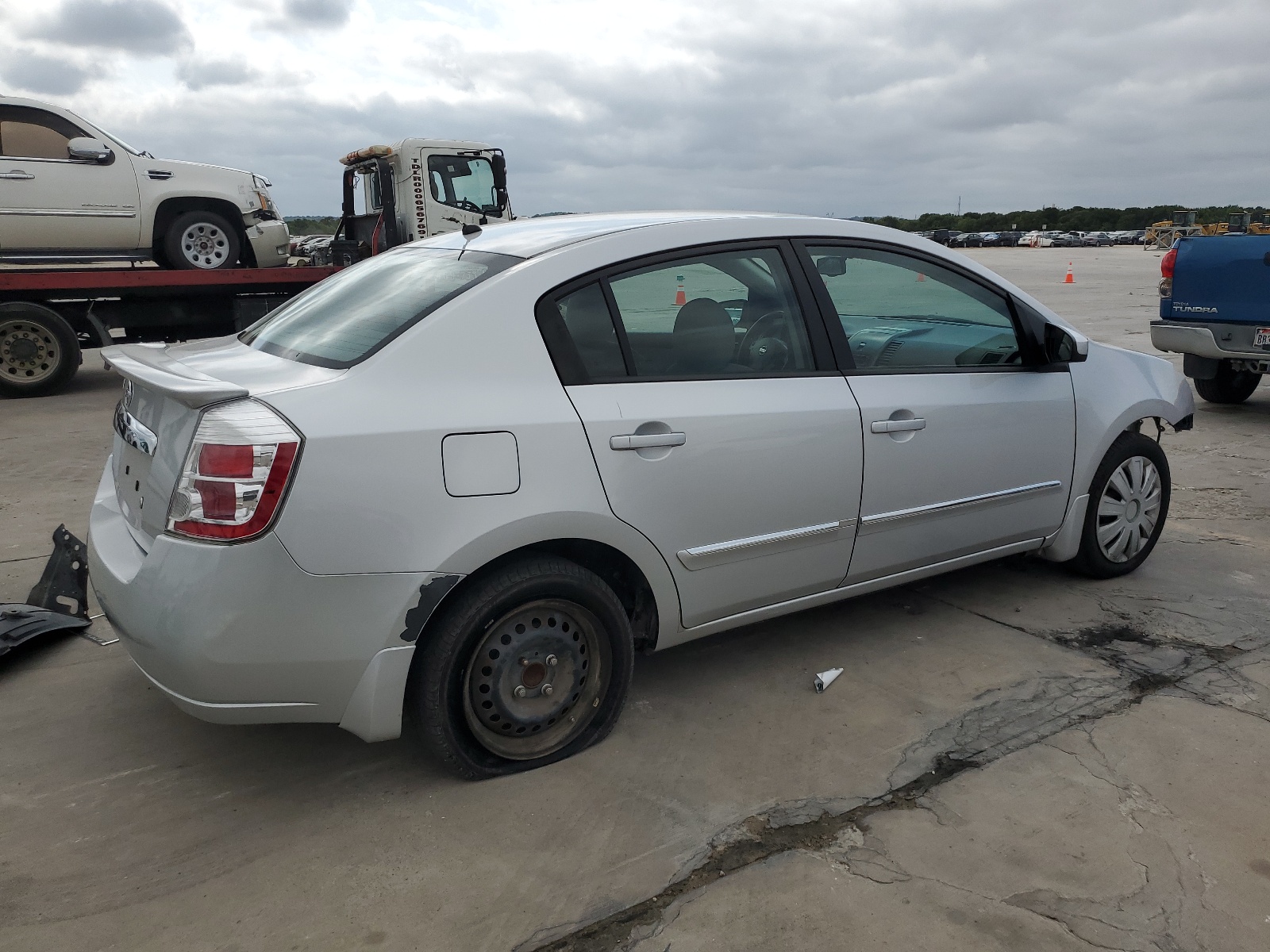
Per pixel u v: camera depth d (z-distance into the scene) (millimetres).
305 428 2336
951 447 3523
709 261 3078
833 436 3195
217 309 10484
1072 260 43469
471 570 2541
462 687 2656
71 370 9531
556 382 2705
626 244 2939
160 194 9992
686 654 3641
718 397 2979
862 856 2434
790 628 3871
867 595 4230
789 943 2137
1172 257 7949
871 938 2150
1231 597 4164
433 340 2574
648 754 2924
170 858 2432
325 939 2156
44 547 4727
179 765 2869
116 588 2533
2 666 3490
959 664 3531
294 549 2322
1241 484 6008
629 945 2141
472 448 2521
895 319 3488
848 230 3439
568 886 2332
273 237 10734
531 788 2748
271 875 2369
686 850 2463
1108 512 4227
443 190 11211
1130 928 2176
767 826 2564
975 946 2125
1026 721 3107
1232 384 8594
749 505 3043
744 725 3100
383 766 2869
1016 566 4586
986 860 2414
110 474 3139
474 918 2223
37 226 9469
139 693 3301
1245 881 2334
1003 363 3807
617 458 2754
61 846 2477
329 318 2971
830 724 3104
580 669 2869
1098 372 4121
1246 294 7492
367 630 2438
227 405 2357
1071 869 2381
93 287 9539
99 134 9742
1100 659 3564
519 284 2723
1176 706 3201
